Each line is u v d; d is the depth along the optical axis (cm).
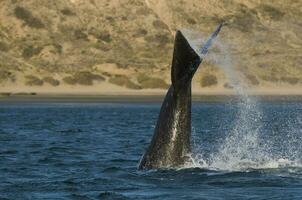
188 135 7569
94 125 17750
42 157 10019
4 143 12431
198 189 6819
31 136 14112
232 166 8050
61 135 14350
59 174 8225
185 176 7381
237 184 7044
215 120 19700
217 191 6719
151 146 7762
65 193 6925
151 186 7031
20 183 7550
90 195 6775
